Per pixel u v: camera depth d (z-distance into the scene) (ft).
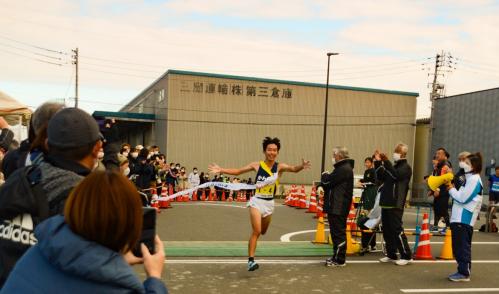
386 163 22.29
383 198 22.97
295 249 26.23
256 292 17.60
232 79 107.76
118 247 4.84
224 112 107.34
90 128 6.42
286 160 112.37
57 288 4.57
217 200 70.28
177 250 24.99
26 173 6.30
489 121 87.66
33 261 4.79
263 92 110.42
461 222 19.95
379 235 32.19
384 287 18.75
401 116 121.70
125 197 4.79
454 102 98.32
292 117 112.78
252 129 109.60
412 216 48.21
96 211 4.62
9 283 4.76
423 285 19.24
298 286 18.56
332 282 19.30
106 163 12.14
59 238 4.58
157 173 46.29
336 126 116.16
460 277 19.99
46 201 6.05
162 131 108.06
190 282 18.76
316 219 42.24
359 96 118.01
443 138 101.45
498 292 18.48
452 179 25.38
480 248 28.78
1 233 6.21
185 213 43.06
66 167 6.31
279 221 39.75
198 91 105.29
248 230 33.12
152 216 5.72
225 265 21.91
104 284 4.62
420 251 24.93
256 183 20.35
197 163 105.19
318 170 115.14
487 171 86.17
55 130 6.31
